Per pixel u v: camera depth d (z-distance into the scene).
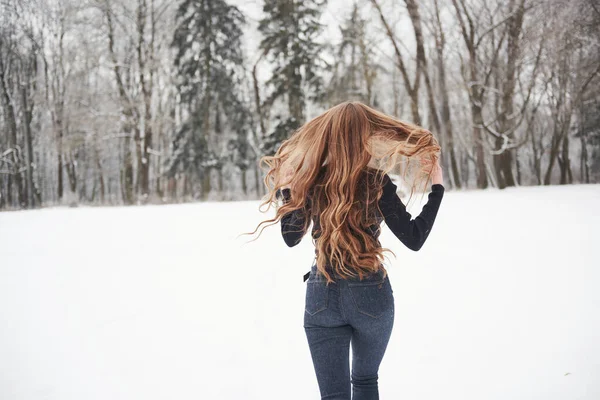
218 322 4.37
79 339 4.01
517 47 25.50
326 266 2.09
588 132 38.75
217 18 33.84
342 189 2.05
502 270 5.55
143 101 31.41
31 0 32.69
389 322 2.09
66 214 17.02
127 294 5.38
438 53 28.44
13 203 40.25
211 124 34.50
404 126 2.22
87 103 31.88
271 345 3.80
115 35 32.56
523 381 2.96
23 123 37.53
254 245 8.39
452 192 23.81
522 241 7.23
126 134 31.47
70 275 6.42
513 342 3.53
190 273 6.36
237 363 3.49
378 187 2.08
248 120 35.38
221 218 13.29
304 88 33.38
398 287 5.18
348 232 2.04
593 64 25.42
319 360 2.09
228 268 6.57
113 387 3.16
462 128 36.38
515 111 35.66
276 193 2.30
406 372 3.22
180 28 33.31
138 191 35.72
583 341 3.42
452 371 3.18
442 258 6.41
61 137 33.16
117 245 8.93
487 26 27.28
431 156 2.19
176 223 12.52
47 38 34.28
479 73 27.70
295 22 32.66
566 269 5.40
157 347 3.82
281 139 32.47
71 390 3.12
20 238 10.21
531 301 4.38
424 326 3.99
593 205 11.64
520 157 48.41
